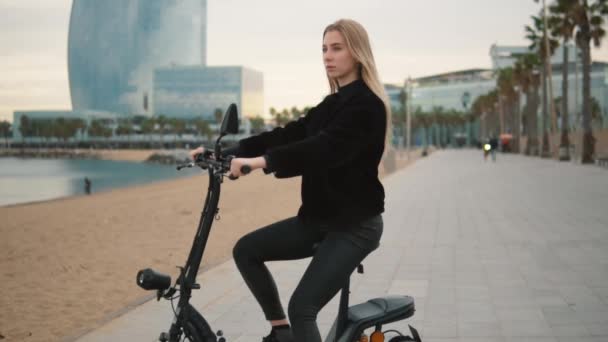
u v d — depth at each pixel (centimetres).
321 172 307
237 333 561
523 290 712
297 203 2380
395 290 727
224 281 784
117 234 1531
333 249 309
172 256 1152
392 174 3822
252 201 2545
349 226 306
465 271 830
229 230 1498
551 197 1934
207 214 292
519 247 1016
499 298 677
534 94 7238
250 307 652
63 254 1230
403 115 16638
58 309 778
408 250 1015
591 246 1005
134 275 988
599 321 580
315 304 310
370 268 866
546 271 814
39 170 10512
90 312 761
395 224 1370
